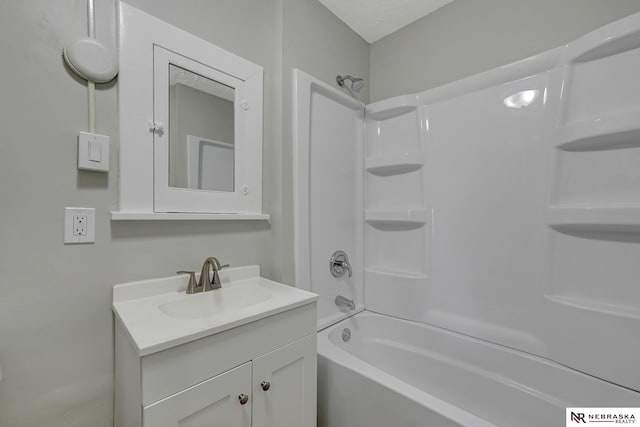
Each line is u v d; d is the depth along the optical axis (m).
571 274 1.17
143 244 1.02
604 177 1.10
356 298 1.80
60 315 0.85
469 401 1.36
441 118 1.58
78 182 0.88
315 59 1.57
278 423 0.93
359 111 1.86
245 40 1.34
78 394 0.88
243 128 1.31
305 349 1.03
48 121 0.83
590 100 1.11
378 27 1.83
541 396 1.18
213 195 1.20
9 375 0.77
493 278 1.39
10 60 0.78
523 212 1.31
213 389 0.76
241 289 1.19
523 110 1.31
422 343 1.57
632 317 1.01
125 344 0.80
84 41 0.87
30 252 0.81
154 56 1.03
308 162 1.48
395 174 1.77
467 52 1.57
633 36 1.00
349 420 1.12
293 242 1.42
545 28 1.33
